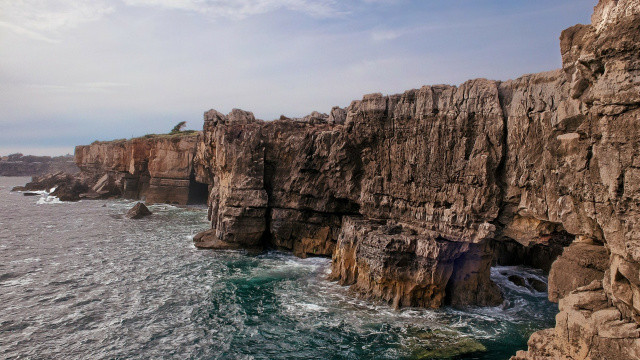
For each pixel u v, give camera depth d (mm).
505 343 24562
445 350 23750
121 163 99125
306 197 43750
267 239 47938
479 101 28234
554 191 24000
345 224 38531
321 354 23688
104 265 41125
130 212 72062
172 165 86562
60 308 29984
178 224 64812
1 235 55781
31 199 103125
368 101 35125
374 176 35656
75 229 60562
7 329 26359
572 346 13781
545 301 31609
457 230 28703
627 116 11414
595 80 13227
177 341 25234
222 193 49562
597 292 13953
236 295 32750
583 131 14234
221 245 47406
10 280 36062
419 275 29094
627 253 11578
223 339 25500
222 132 47562
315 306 30344
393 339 25172
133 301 31531
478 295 30766
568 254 16391
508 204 27438
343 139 39000
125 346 24547
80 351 23859
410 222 32781
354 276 34156
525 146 26047
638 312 11773
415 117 32125
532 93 25781
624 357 12062
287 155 46062
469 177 28359
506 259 42688
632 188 11297
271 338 25578
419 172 31859
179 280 36438
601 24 12758
